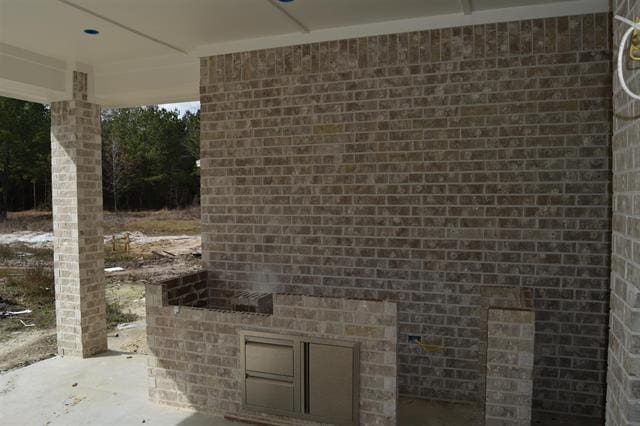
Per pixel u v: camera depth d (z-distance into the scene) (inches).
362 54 174.6
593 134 152.9
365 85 174.9
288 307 147.6
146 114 1021.8
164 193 1027.3
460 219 166.2
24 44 188.2
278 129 187.8
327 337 143.8
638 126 68.9
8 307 325.7
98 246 224.5
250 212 193.8
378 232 175.8
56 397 178.7
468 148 164.2
